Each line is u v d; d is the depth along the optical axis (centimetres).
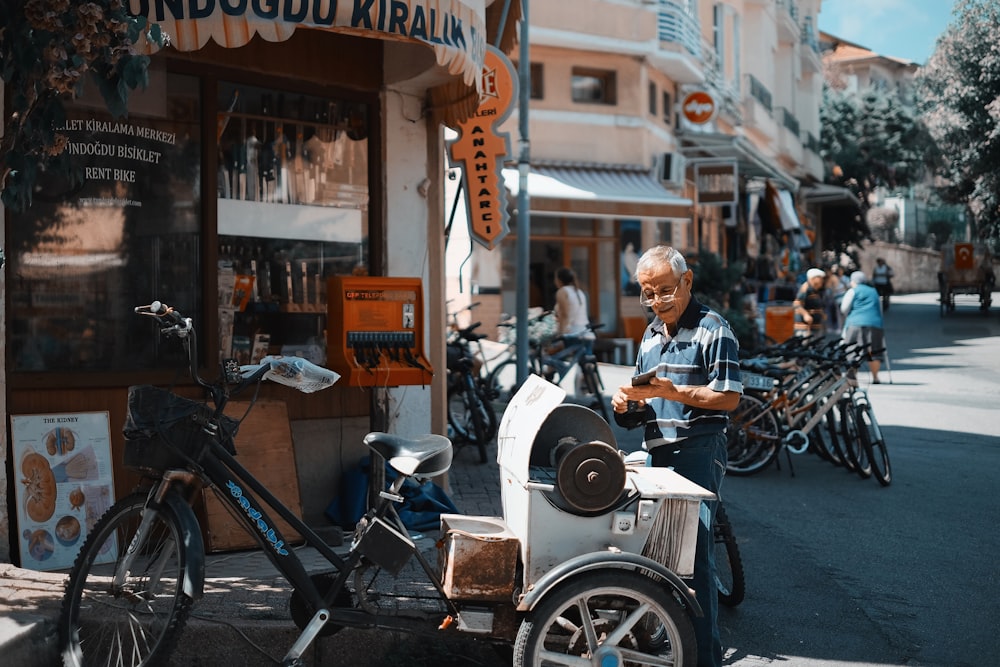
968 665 547
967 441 1278
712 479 495
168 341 702
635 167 2398
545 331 1440
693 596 436
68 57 484
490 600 447
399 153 823
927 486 1012
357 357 738
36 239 650
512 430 466
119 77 493
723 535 635
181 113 712
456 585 443
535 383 470
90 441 643
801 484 1026
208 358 714
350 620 458
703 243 2914
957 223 7031
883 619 617
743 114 3319
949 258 4225
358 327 739
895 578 701
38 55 490
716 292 2408
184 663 496
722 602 637
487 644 508
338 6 591
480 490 916
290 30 583
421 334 755
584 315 1428
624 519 439
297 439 761
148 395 457
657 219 2144
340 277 741
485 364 1328
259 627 500
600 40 2308
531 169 2231
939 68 3800
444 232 900
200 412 459
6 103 595
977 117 3750
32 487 615
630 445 1204
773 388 1062
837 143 5203
